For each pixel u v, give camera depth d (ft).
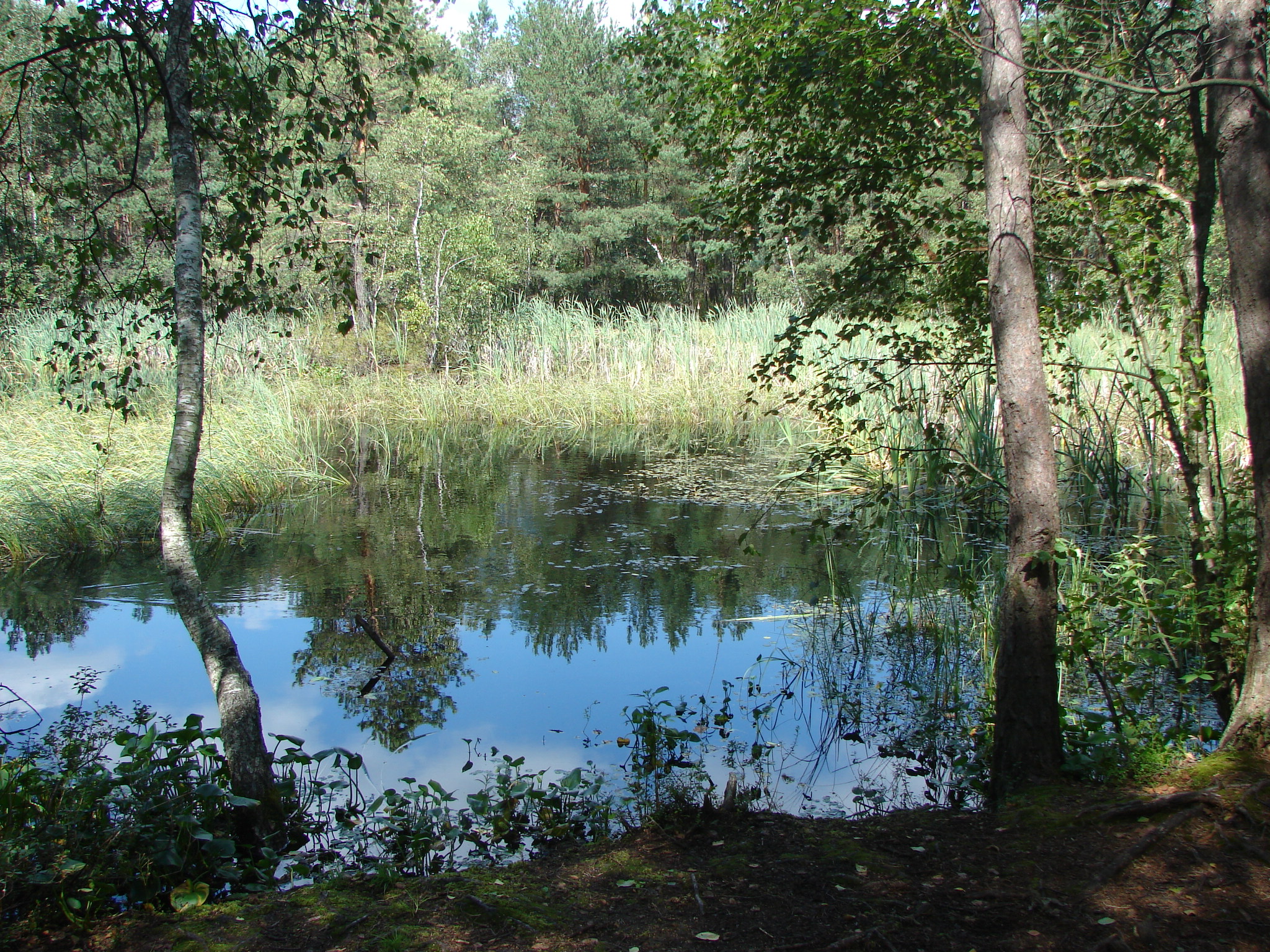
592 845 11.61
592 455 48.47
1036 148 16.35
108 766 14.37
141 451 33.91
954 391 19.76
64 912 9.22
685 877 10.07
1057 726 12.13
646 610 23.39
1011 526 12.29
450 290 74.13
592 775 14.32
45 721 16.97
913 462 32.01
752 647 20.68
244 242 17.08
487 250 75.20
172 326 17.65
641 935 8.79
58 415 35.91
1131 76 15.33
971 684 17.93
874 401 39.27
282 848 12.09
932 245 18.72
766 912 9.17
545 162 109.81
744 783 14.02
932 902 9.07
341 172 17.16
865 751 15.39
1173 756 11.88
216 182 50.52
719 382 62.03
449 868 11.44
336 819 13.01
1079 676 16.98
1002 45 12.00
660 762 14.75
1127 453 33.83
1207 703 15.51
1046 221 16.62
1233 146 10.66
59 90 17.44
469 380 68.08
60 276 18.67
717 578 26.14
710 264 19.65
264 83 16.71
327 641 21.48
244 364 56.49
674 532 31.58
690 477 41.60
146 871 10.27
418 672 19.45
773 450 48.11
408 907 9.51
